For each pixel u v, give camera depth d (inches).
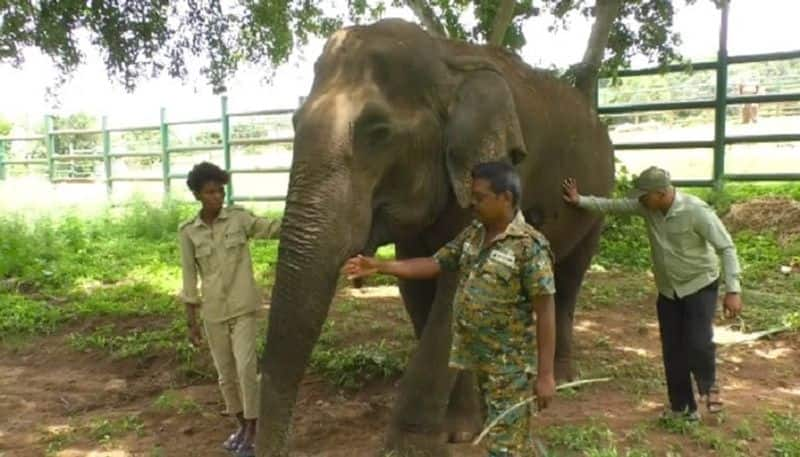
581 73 351.3
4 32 349.4
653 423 196.2
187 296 188.9
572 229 229.1
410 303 202.7
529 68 221.3
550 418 201.8
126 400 239.0
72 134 839.1
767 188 537.3
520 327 141.3
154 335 292.8
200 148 708.0
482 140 168.9
